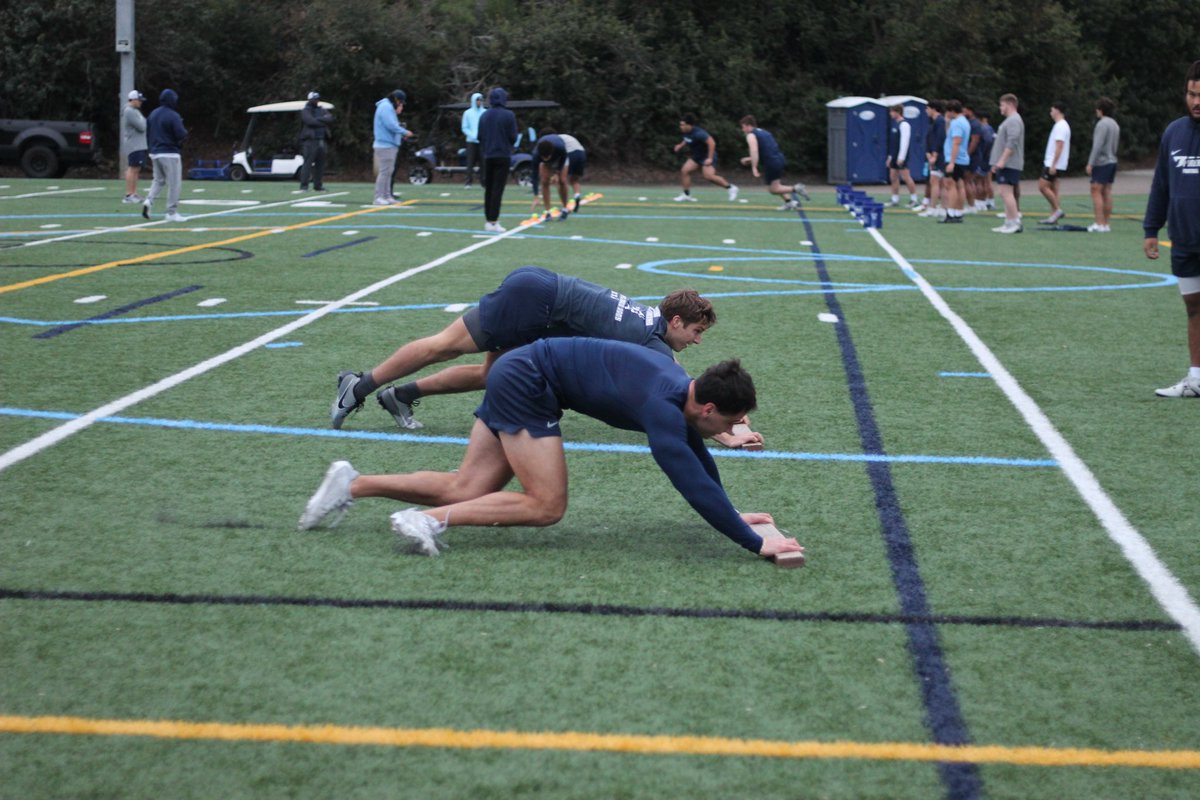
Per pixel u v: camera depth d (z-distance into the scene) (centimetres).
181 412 691
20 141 2967
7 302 1048
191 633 402
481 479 489
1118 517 534
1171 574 468
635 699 359
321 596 434
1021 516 535
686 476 453
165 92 1819
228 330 937
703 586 448
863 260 1455
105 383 755
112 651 387
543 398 471
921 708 357
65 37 3562
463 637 401
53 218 1862
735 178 3741
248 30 3725
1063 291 1211
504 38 3628
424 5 3741
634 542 497
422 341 639
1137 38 4566
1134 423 697
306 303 1068
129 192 2233
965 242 1689
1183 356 891
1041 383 796
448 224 1848
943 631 413
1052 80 4041
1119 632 414
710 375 449
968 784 317
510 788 310
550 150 1905
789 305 1097
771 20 3975
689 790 311
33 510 522
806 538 504
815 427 681
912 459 622
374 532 505
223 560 468
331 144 3678
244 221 1861
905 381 798
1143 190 3183
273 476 578
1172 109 4691
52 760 321
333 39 3538
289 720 344
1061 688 372
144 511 524
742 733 340
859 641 403
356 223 1845
